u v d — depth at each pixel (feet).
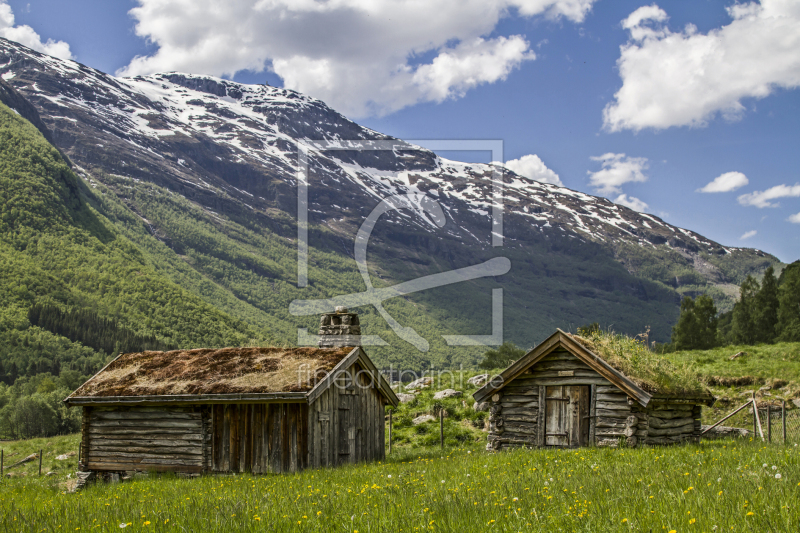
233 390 66.28
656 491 26.58
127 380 75.66
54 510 37.01
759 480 26.25
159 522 27.78
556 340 68.33
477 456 58.95
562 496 26.94
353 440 71.56
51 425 306.35
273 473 62.95
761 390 97.45
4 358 519.19
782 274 309.01
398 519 24.52
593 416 65.46
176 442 70.33
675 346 289.94
